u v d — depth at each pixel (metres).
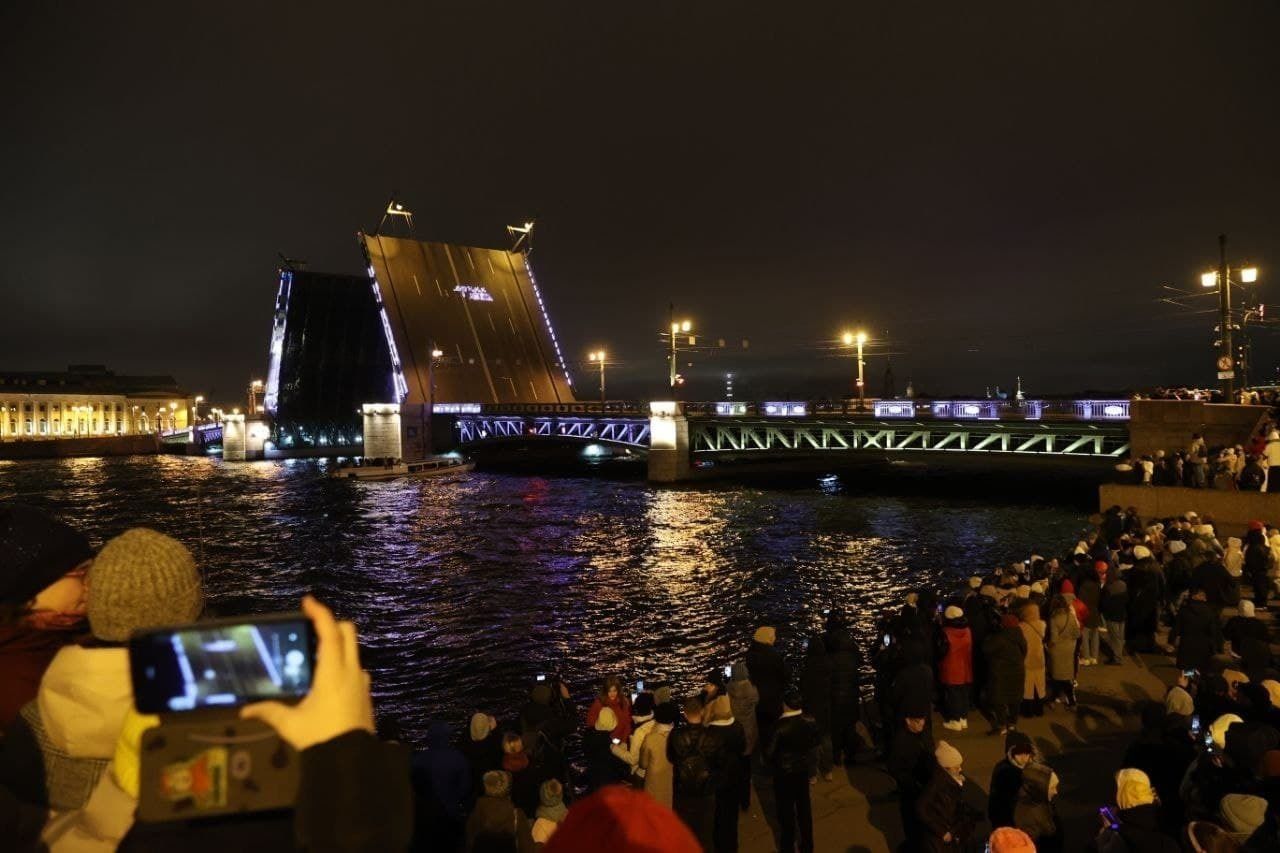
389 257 88.12
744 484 63.62
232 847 1.18
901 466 74.19
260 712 1.13
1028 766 5.74
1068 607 10.20
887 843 7.24
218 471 91.81
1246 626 9.23
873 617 24.50
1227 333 30.45
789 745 6.67
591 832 1.38
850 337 54.34
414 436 89.19
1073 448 43.09
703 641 22.81
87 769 1.52
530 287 98.38
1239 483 21.27
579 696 18.75
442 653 22.42
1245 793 5.51
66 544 2.01
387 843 1.15
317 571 34.12
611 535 41.00
